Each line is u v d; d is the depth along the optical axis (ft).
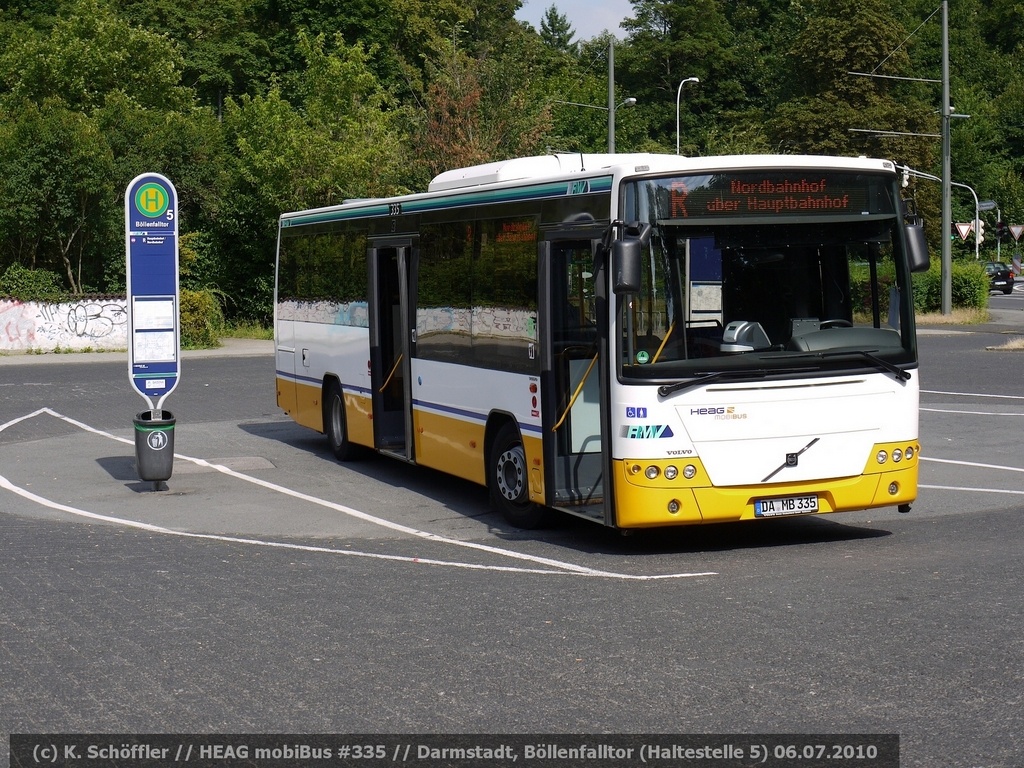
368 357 49.73
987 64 343.87
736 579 30.50
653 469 32.65
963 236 165.89
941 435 58.49
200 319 129.08
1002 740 18.66
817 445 33.73
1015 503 41.65
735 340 33.17
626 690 21.54
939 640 24.18
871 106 226.99
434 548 35.96
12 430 66.44
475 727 19.77
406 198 45.88
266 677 22.70
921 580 29.68
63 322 127.13
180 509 43.62
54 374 101.14
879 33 227.40
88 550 35.94
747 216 33.32
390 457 56.18
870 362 34.17
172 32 210.79
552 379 36.09
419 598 29.04
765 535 37.17
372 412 49.52
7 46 172.35
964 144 292.20
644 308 32.65
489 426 40.14
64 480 50.31
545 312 36.09
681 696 21.15
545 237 36.09
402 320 46.09
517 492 38.78
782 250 33.55
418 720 20.16
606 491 33.50
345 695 21.56
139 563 33.86
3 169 128.98
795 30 281.95
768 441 33.35
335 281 53.52
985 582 29.22
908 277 34.73
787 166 33.55
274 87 145.18
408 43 219.00
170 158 141.08
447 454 43.09
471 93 132.77
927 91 284.20
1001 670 22.17
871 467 34.30
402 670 23.02
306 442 61.36
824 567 31.81
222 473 51.90
